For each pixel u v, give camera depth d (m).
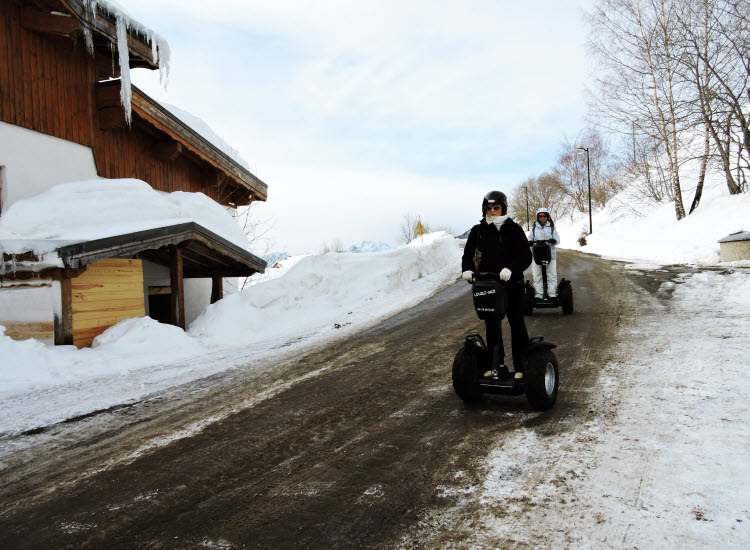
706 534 2.30
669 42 22.36
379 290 13.85
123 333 8.02
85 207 8.70
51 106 9.72
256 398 5.20
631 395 4.35
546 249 9.08
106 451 3.95
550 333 7.33
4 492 3.30
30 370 6.57
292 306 11.38
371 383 5.49
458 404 4.54
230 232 11.82
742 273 11.97
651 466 3.01
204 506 2.94
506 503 2.73
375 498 2.90
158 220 9.60
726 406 3.87
